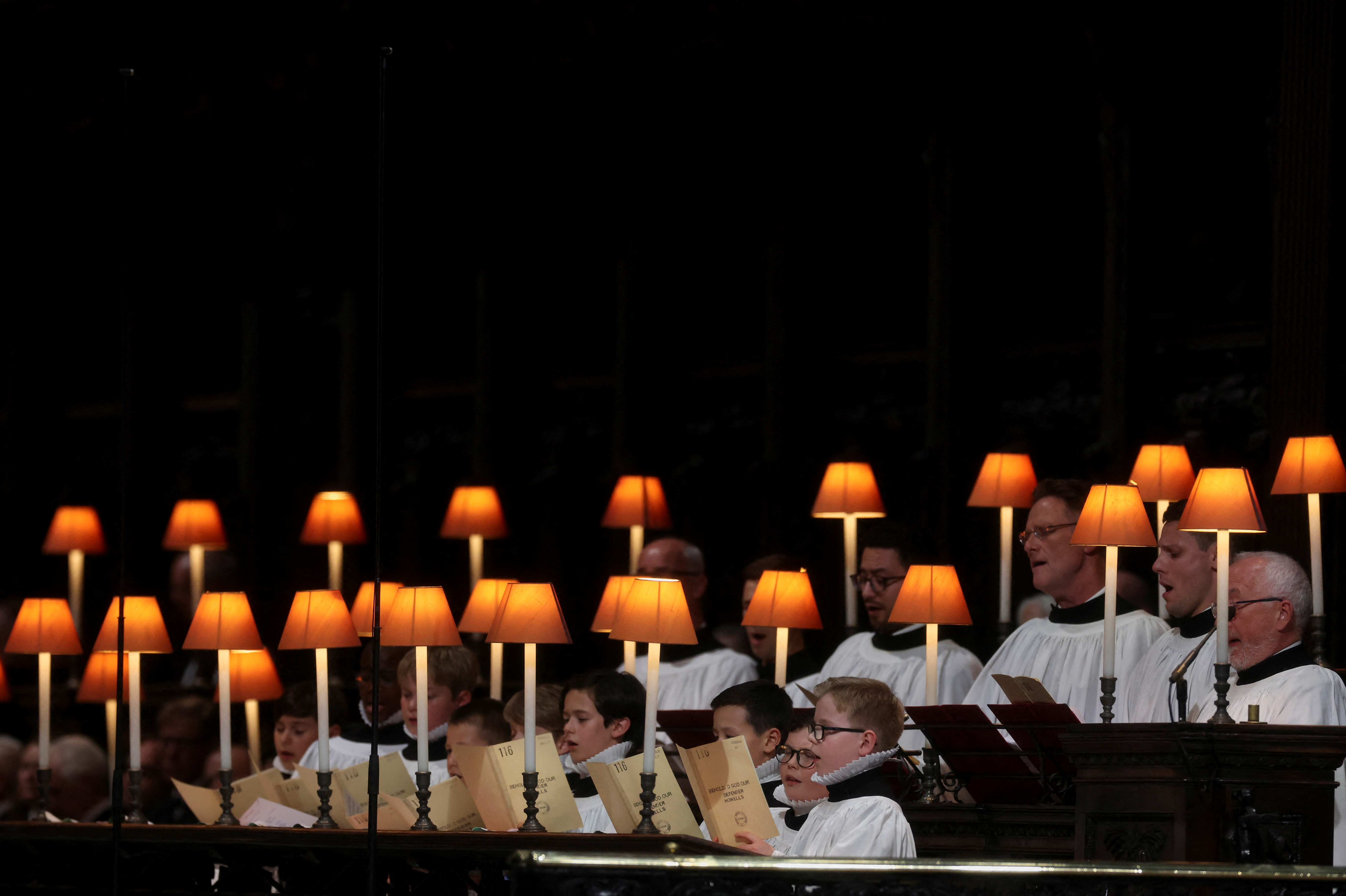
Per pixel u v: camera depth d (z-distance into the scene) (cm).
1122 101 2581
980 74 2723
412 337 3189
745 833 1402
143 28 3173
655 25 2917
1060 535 1828
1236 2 2572
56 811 2194
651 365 2958
